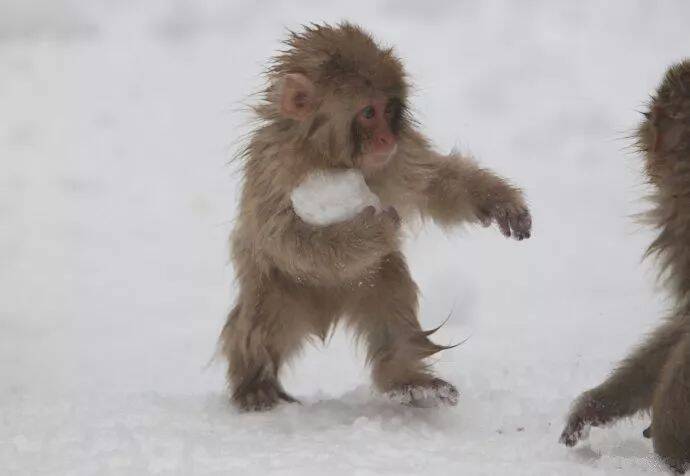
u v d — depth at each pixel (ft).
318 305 33.65
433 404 32.04
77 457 26.17
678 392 24.32
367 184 32.22
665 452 24.72
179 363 44.01
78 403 32.78
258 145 32.12
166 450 26.43
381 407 32.42
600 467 24.88
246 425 30.32
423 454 25.88
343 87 30.32
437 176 33.91
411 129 32.99
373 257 30.86
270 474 23.95
